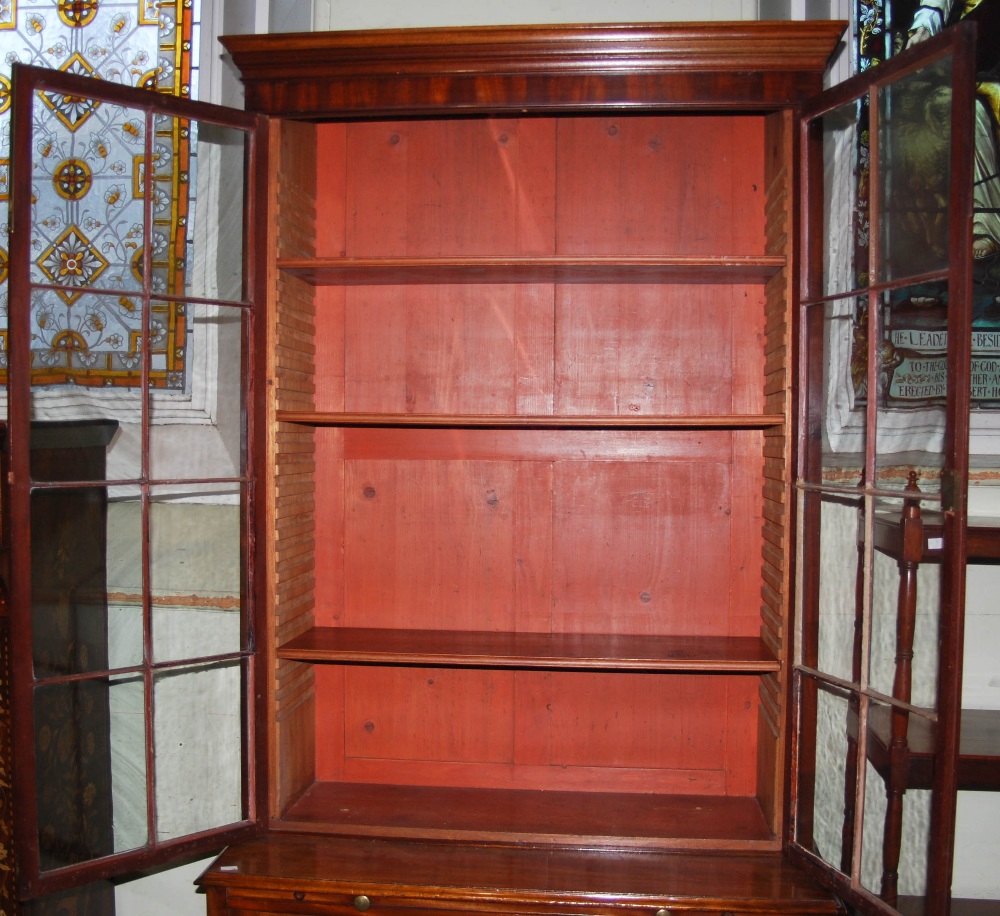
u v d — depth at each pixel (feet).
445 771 6.61
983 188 6.26
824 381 6.14
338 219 6.54
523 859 5.54
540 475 6.49
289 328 6.04
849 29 6.39
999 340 6.27
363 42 5.43
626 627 6.47
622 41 5.33
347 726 6.70
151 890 6.86
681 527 6.41
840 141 6.32
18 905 5.36
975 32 4.29
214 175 6.62
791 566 5.50
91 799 6.39
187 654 6.73
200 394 6.72
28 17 6.95
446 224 6.48
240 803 6.34
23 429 5.02
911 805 6.17
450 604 6.57
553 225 6.42
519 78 5.53
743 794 6.41
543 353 6.46
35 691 5.56
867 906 4.82
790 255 5.46
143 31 6.86
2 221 6.87
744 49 5.33
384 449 6.58
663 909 5.13
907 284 4.83
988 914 6.11
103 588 6.56
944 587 4.40
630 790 6.48
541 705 6.55
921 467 6.02
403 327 6.53
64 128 6.82
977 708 6.23
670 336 6.37
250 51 5.56
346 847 5.69
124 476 6.66
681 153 6.33
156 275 6.73
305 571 6.47
